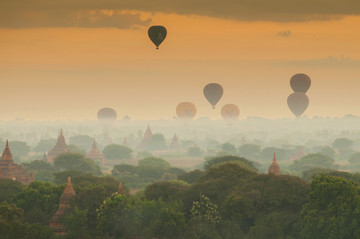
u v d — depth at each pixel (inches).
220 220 6643.7
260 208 6806.1
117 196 6471.5
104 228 6294.3
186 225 6392.7
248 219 6742.1
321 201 6210.6
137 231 6314.0
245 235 6486.2
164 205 6732.3
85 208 6555.1
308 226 5984.3
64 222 6402.6
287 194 6766.7
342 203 5994.1
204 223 6510.8
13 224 5738.2
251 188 7076.8
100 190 6929.1
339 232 5812.0
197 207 6732.3
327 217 6008.9
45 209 6973.4
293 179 7076.8
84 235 6092.5
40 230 5831.7
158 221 6309.1
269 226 6264.8
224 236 6432.1
